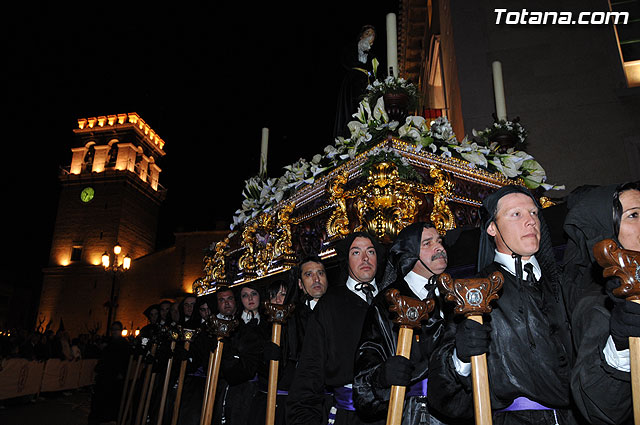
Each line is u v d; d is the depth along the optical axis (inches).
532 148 304.0
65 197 1412.4
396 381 70.7
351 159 131.3
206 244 1147.3
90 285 1274.6
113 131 1478.8
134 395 288.5
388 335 88.6
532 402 68.9
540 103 312.2
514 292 72.0
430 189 124.6
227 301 171.0
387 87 138.9
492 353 69.4
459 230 109.3
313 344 105.7
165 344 198.8
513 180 155.9
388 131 129.9
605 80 308.2
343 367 101.5
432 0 487.2
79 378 589.9
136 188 1432.1
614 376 57.2
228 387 172.1
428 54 526.3
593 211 70.2
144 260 1209.4
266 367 148.9
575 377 61.7
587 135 300.4
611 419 59.7
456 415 72.7
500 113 188.5
